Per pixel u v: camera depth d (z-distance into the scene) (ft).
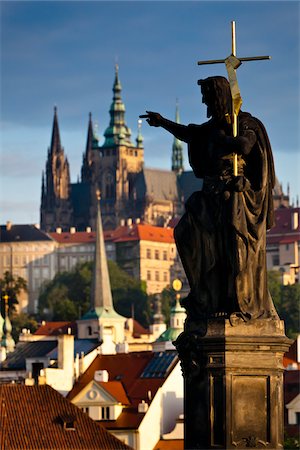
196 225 111.86
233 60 113.91
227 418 108.99
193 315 112.27
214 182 112.27
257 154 112.88
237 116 113.60
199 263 112.06
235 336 109.40
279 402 109.81
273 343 109.70
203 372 110.01
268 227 112.88
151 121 115.96
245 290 110.73
